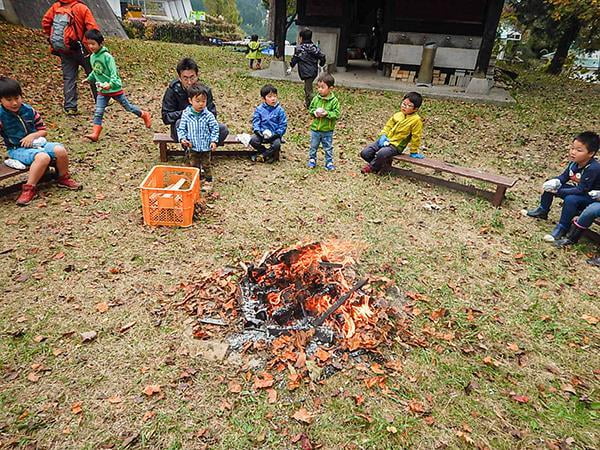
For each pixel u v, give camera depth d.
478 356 2.97
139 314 3.15
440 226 4.73
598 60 26.69
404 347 2.98
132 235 4.13
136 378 2.65
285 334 2.97
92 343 2.88
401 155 5.95
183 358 2.80
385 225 4.66
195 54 15.64
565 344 3.14
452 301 3.51
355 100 10.27
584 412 2.60
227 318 3.13
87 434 2.31
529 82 14.91
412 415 2.52
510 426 2.49
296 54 9.02
